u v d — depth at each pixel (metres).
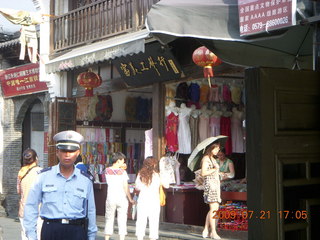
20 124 17.50
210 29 5.04
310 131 4.21
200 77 10.43
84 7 13.20
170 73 11.01
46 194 4.85
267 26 4.72
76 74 14.20
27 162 8.52
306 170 4.20
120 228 10.00
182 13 5.12
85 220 4.91
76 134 4.88
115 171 10.02
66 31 14.03
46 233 4.80
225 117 12.09
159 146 11.42
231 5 4.99
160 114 11.48
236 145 12.14
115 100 15.04
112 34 12.14
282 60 6.10
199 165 10.34
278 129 4.07
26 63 17.30
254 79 4.06
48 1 14.52
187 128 11.63
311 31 5.73
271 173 4.00
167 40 5.70
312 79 4.27
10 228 13.56
